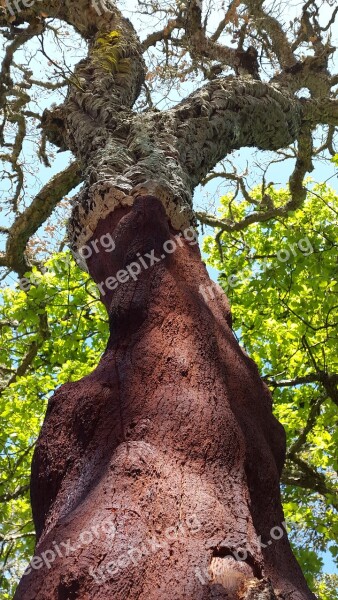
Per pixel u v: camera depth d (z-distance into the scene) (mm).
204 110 4512
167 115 4301
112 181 3549
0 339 9477
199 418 2195
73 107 4680
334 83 6848
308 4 6891
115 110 4430
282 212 8648
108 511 1829
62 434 2281
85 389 2355
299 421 8156
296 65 6555
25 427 8328
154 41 6918
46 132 5156
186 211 3541
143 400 2275
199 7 6461
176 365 2416
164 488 1919
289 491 9383
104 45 5324
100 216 3533
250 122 5102
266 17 6934
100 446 2164
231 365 2650
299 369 8461
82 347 9305
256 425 2471
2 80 6215
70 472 2154
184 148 4164
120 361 2473
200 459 2078
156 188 3473
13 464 8852
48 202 7652
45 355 9648
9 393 8164
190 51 6555
